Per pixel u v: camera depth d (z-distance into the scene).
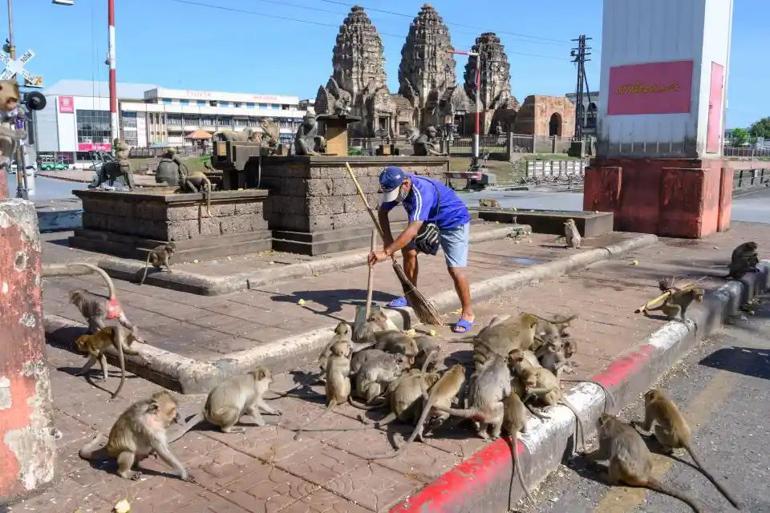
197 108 114.50
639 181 13.98
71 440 4.02
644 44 13.70
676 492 3.94
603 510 3.89
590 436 4.79
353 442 4.00
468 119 62.03
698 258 11.09
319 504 3.30
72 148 93.19
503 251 11.07
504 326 5.14
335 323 6.36
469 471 3.63
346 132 13.09
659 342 6.22
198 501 3.33
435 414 4.07
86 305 5.43
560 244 11.78
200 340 5.83
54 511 3.24
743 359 6.67
